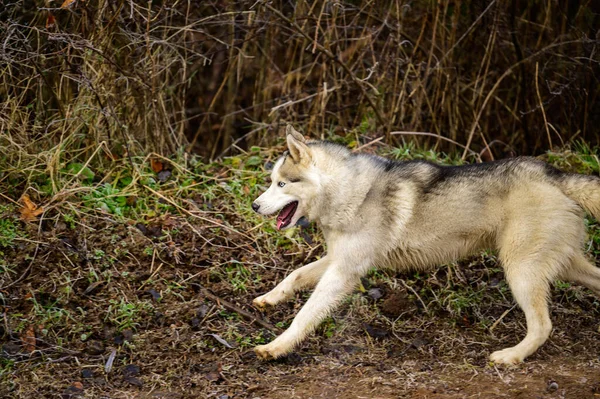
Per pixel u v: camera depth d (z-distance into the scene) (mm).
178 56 10742
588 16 12031
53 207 8641
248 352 7078
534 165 7250
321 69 11570
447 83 11438
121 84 10062
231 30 11922
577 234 7117
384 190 7320
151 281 7941
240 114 14617
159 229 8719
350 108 11906
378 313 7820
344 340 7441
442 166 7613
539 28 12398
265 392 6367
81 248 8227
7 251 8055
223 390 6410
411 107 11516
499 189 7191
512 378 6512
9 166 9117
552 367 6762
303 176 7207
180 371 6734
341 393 6320
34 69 9570
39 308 7375
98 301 7629
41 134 9570
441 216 7293
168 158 10359
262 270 8383
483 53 12312
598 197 7008
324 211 7289
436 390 6309
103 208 8867
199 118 14883
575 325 7781
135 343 7105
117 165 9688
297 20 11469
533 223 6996
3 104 9266
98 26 9633
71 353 6895
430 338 7496
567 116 11969
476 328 7750
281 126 11461
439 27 11922
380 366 6867
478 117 10891
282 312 7781
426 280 8352
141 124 10281
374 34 11625
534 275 6969
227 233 8859
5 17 10172
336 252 7309
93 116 9719
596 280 7344
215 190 9602
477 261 8656
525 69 12047
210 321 7473
